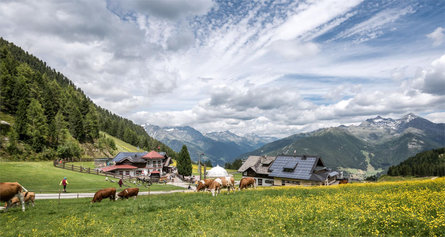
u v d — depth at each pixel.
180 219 16.67
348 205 17.94
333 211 16.11
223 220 16.02
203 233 12.75
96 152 120.31
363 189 28.59
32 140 85.88
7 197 19.69
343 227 12.52
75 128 118.31
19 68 130.25
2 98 99.25
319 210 16.19
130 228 15.16
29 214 19.58
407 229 11.74
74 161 89.06
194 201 23.56
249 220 15.35
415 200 17.64
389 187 28.36
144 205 21.97
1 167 49.62
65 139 101.50
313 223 13.91
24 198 22.98
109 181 54.56
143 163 84.50
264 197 24.16
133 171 80.44
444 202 15.91
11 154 76.75
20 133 84.12
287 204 19.38
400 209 15.38
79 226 15.91
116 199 29.19
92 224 16.31
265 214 16.31
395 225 12.35
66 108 134.00
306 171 66.69
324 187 35.94
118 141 170.75
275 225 13.77
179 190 51.59
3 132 81.00
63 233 14.46
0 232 14.61
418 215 13.38
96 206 23.62
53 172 53.78
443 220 11.86
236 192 30.56
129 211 20.52
